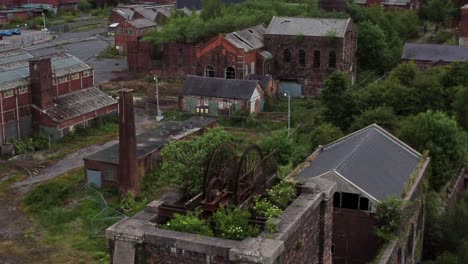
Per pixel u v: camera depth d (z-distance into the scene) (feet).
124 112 165.17
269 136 196.34
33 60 220.23
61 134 224.33
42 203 167.73
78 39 433.48
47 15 523.29
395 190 117.39
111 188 175.42
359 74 312.50
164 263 65.10
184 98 257.34
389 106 197.88
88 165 177.47
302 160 162.09
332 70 284.41
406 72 225.15
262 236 63.93
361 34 316.60
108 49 391.86
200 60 289.12
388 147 135.23
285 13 358.64
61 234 150.71
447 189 153.28
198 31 302.86
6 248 143.02
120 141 167.22
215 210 69.62
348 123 192.65
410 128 162.61
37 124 224.53
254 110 252.62
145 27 382.63
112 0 586.45
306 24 291.99
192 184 103.60
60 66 240.94
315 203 73.77
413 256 123.54
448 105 201.98
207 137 132.57
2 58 239.71
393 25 377.09
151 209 71.56
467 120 192.24
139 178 178.29
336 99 195.62
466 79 217.15
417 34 394.32
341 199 114.11
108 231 66.44
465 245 130.11
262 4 368.68
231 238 64.08
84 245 144.25
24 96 220.02
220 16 344.90
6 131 213.66
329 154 133.69
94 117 240.94
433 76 219.00
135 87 297.53
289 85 292.81
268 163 84.89
